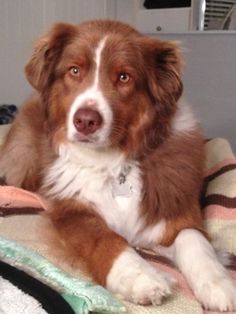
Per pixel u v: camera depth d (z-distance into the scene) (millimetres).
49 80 613
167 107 613
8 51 1404
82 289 423
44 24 1403
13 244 490
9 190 705
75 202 595
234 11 1149
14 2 1367
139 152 603
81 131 547
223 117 1052
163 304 448
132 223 602
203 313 453
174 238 584
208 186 702
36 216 646
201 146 667
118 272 474
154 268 487
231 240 609
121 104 573
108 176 602
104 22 616
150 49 603
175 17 1204
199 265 499
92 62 571
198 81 1076
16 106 1386
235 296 462
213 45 1048
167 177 603
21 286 424
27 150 755
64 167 621
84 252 517
